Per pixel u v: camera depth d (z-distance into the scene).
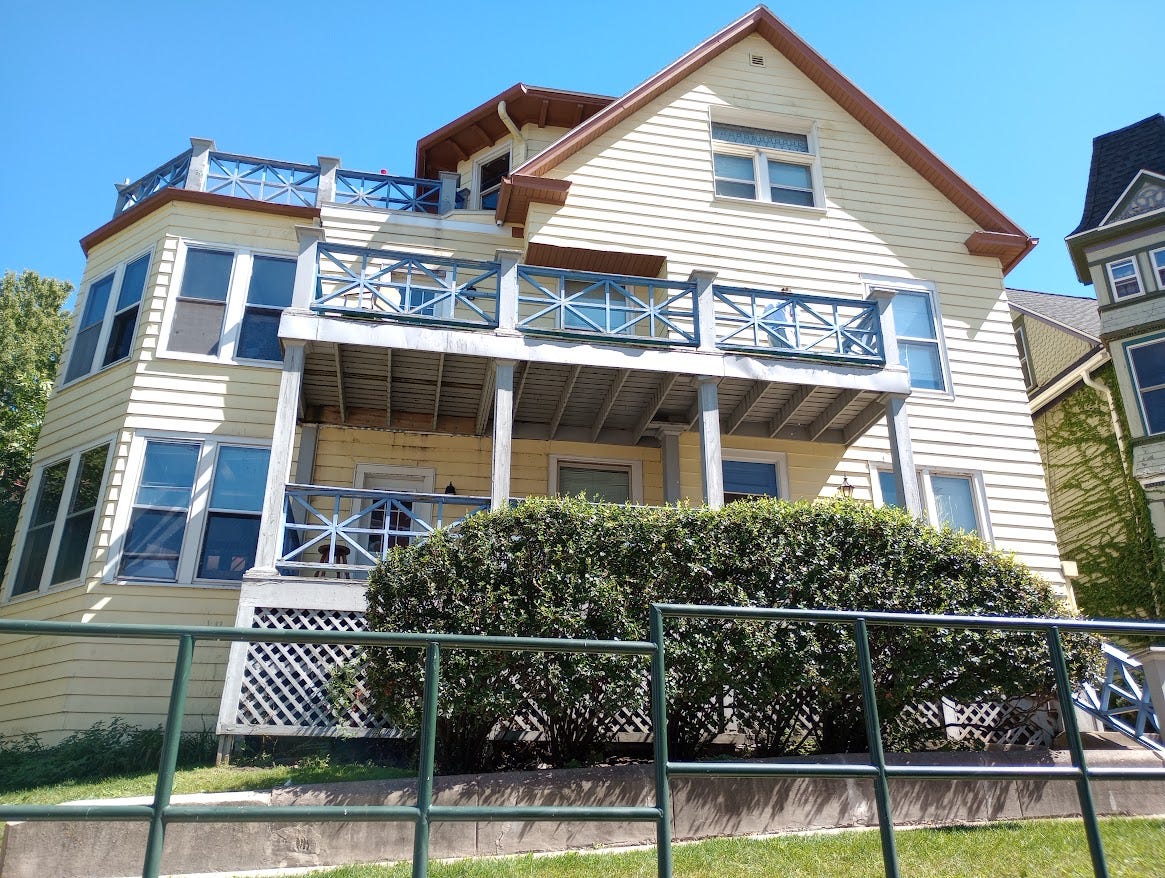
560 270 10.21
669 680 6.54
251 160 12.83
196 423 11.18
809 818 6.03
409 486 11.56
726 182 13.19
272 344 11.80
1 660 10.52
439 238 12.88
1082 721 8.22
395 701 6.44
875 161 13.73
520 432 11.41
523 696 6.41
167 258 11.91
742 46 14.00
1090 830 3.82
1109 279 17.08
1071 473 17.95
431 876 4.89
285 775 6.96
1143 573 15.86
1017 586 7.31
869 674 3.89
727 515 7.25
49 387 22.38
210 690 9.98
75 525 10.96
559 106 13.88
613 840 5.71
